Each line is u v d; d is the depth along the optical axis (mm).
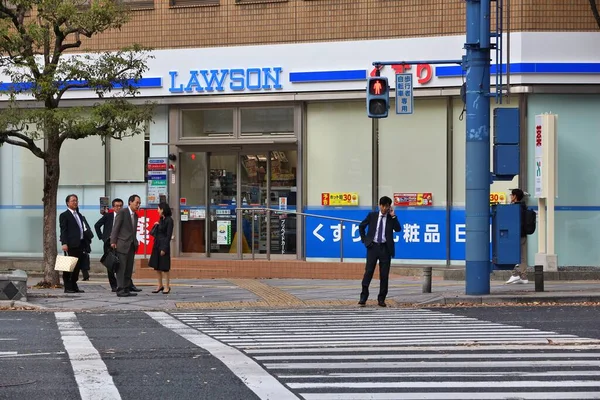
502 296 17484
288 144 24484
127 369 9805
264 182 24812
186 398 8219
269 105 24656
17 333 13164
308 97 24062
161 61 25094
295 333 13031
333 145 24203
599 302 17484
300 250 24359
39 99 19812
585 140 22625
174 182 25375
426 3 23234
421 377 9242
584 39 22453
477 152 17812
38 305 17234
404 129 23656
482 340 11992
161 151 25453
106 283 22328
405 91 21031
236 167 25062
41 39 19188
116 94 24391
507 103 20828
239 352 11039
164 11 25125
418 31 23312
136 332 13258
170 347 11531
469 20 17766
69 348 11461
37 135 19766
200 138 25031
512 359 10344
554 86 22438
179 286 21062
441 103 23359
